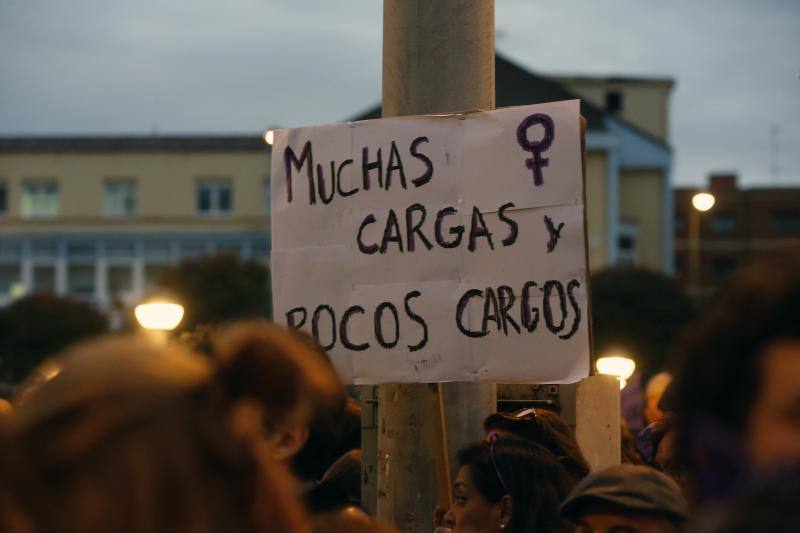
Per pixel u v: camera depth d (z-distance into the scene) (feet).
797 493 6.41
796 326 6.61
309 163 23.67
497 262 21.90
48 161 301.84
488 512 18.84
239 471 7.76
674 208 366.84
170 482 7.29
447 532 19.12
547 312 21.48
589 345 21.17
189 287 201.36
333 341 23.11
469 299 22.06
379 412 24.00
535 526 18.40
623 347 215.10
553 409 25.04
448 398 23.77
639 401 43.19
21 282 302.04
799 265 6.77
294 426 10.74
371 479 24.29
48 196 303.07
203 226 298.15
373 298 22.80
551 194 21.62
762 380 6.64
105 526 7.20
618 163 302.25
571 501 13.14
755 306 6.72
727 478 6.78
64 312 213.46
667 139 331.98
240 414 10.19
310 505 12.68
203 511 7.37
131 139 302.04
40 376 16.85
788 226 363.35
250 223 297.74
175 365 7.74
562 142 21.66
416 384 23.65
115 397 7.43
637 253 304.71
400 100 24.32
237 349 10.59
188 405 7.55
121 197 302.04
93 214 300.81
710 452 6.84
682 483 20.70
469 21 24.09
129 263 300.40
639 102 331.98
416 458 23.56
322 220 23.45
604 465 24.17
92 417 7.36
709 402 6.84
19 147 302.25
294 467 12.16
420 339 22.33
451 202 22.36
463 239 22.22
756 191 364.79
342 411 12.25
